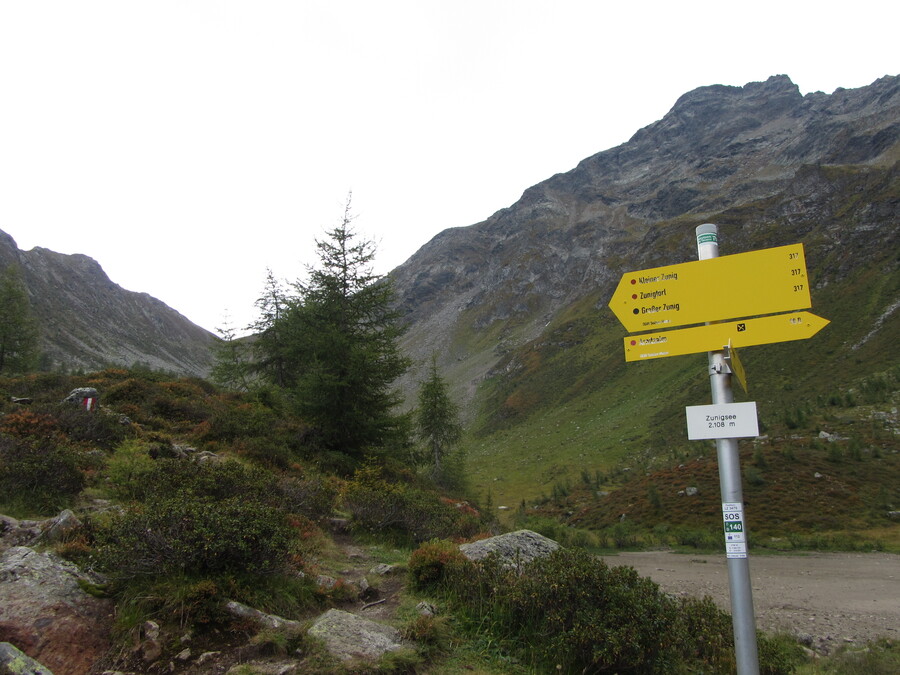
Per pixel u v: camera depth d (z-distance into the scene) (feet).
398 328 69.72
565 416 353.10
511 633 18.63
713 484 131.95
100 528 19.75
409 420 68.18
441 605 20.58
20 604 14.52
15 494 25.53
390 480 57.47
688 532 103.71
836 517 105.40
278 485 33.40
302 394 61.52
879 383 185.37
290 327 76.48
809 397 222.28
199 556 17.94
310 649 15.12
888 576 61.72
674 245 550.77
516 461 291.79
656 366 365.61
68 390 57.06
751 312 11.44
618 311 12.61
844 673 26.55
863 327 270.26
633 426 281.54
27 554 16.70
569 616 17.88
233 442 49.21
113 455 35.99
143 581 16.99
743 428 10.99
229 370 102.12
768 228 475.31
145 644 14.55
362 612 19.93
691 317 11.94
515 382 463.83
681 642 18.57
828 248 380.58
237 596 17.62
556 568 19.53
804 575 63.46
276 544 19.43
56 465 27.32
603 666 16.51
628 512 133.69
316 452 56.08
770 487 122.01
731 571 10.72
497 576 20.80
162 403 56.70
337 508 37.70
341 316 69.36
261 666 14.40
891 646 32.09
